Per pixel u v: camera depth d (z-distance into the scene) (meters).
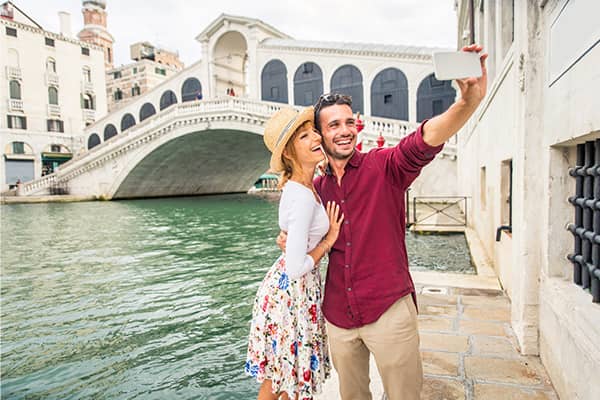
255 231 14.23
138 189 32.69
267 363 1.96
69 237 13.48
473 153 9.90
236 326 5.31
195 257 9.88
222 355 4.45
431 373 2.83
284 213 1.78
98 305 6.39
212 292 6.89
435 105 23.33
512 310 3.48
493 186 6.05
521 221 3.03
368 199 1.74
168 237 13.09
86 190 31.89
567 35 2.27
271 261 9.30
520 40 3.00
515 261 3.31
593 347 1.89
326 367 2.02
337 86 26.14
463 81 1.43
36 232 14.73
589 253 2.34
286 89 28.06
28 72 36.56
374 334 1.74
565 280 2.63
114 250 10.99
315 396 2.61
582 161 2.45
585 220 2.33
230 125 25.33
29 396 3.78
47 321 5.71
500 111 5.34
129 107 37.47
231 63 34.47
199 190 38.44
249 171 39.81
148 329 5.29
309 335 1.91
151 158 29.66
